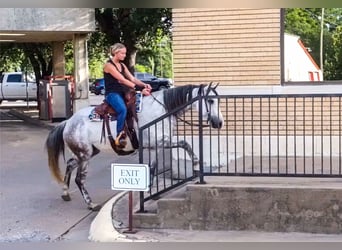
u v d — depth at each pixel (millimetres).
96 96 44312
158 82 45375
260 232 7281
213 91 8203
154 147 8484
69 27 19203
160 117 7934
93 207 8992
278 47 10430
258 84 10539
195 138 10594
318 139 10180
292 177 7742
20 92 36219
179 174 8836
